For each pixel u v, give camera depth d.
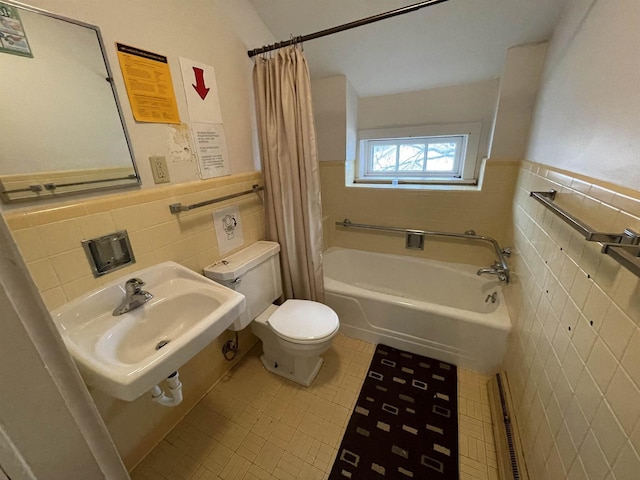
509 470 1.08
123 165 1.05
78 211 0.93
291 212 1.71
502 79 1.74
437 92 2.16
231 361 1.73
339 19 1.59
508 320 1.54
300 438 1.32
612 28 0.81
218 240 1.49
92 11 0.91
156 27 1.10
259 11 1.57
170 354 0.79
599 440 0.65
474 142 2.21
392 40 1.71
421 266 2.30
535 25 1.47
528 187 1.52
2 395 0.28
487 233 2.08
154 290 1.14
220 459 1.24
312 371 1.64
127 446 1.18
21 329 0.29
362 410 1.44
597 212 0.77
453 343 1.67
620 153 0.71
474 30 1.57
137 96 1.07
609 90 0.80
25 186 0.82
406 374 1.66
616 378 0.61
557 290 0.98
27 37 0.79
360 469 1.19
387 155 2.59
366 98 2.38
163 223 1.21
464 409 1.43
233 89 1.49
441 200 2.15
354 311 1.90
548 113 1.39
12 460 0.29
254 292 1.56
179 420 1.41
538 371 1.06
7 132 0.78
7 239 0.27
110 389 0.73
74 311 0.92
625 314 0.60
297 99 1.47
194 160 1.33
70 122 0.90
